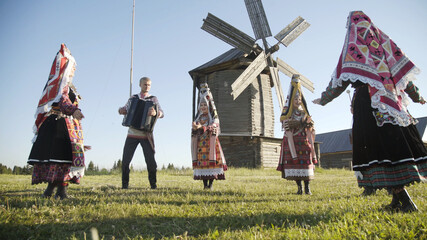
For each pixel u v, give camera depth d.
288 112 5.56
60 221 2.70
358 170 2.99
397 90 3.03
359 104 3.07
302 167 5.21
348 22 3.32
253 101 19.00
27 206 3.18
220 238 2.21
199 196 4.20
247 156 18.55
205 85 6.16
